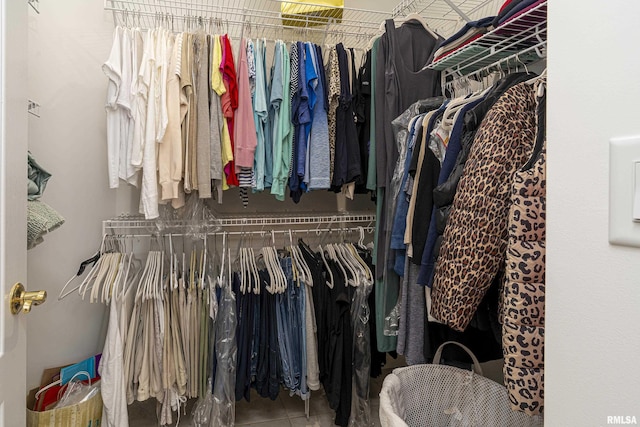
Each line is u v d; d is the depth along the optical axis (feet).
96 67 6.03
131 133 5.21
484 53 4.73
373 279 5.88
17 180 2.37
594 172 1.48
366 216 7.17
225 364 5.32
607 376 1.43
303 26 7.09
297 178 5.91
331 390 5.60
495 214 3.01
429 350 4.54
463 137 3.74
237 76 5.57
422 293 4.65
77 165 5.91
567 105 1.62
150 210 5.13
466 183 3.16
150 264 5.54
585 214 1.53
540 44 3.79
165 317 5.21
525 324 2.36
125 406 4.91
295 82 5.68
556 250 1.67
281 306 5.82
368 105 6.17
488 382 4.02
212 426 5.29
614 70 1.40
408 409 4.18
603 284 1.44
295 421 6.11
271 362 5.65
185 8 6.30
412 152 4.52
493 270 3.05
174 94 5.22
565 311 1.62
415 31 5.90
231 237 7.13
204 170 5.29
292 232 6.87
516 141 3.08
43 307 5.57
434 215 4.01
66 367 5.32
